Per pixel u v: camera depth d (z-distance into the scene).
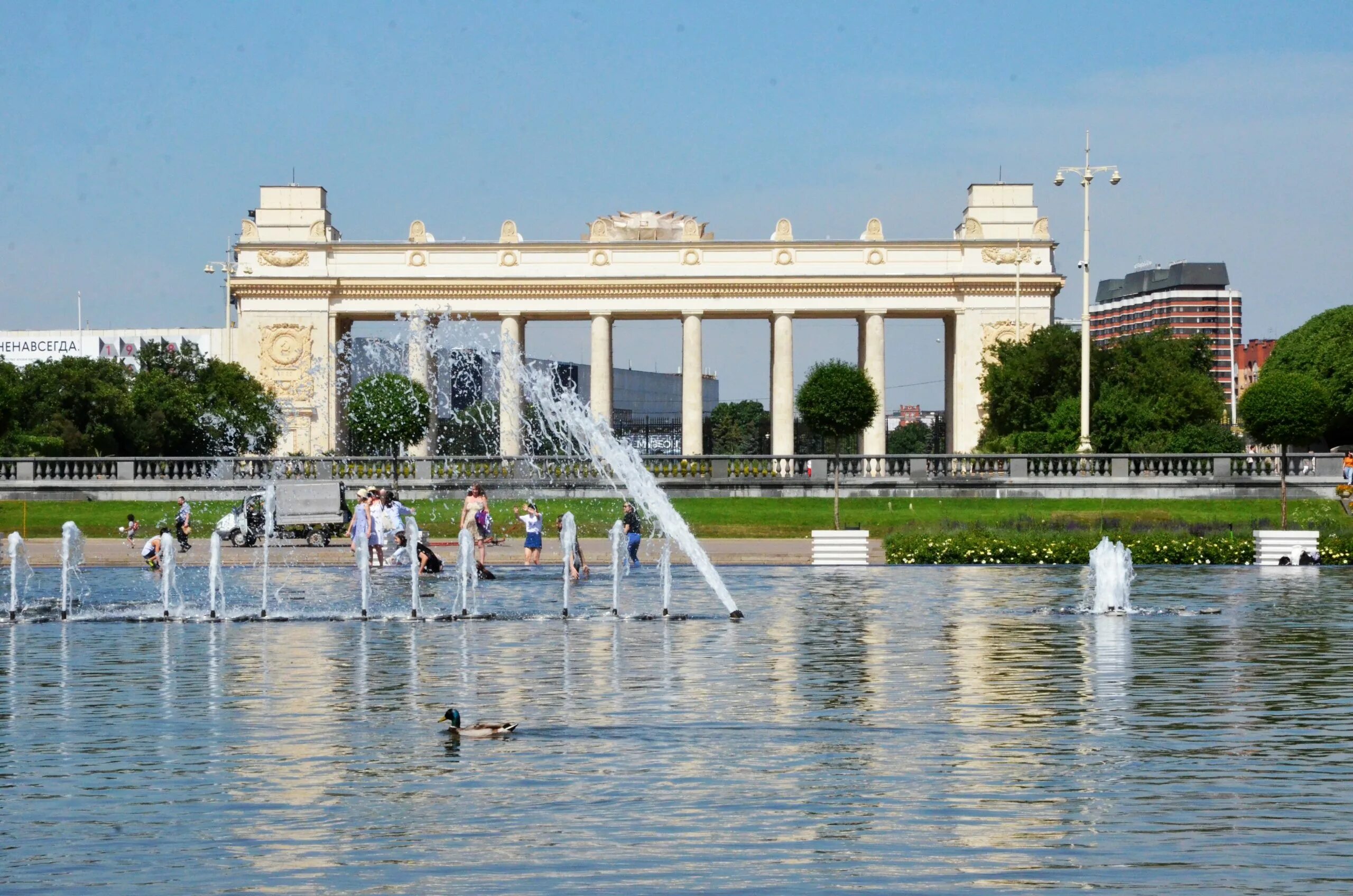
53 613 39.59
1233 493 85.19
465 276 152.00
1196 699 24.48
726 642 32.41
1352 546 56.56
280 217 153.62
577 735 21.53
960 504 83.69
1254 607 39.81
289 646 32.06
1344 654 30.05
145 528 77.00
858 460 92.44
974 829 16.38
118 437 118.38
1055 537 59.00
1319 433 85.25
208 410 125.56
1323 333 138.00
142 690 25.77
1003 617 37.66
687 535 45.47
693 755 20.17
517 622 37.00
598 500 87.88
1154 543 57.50
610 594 44.69
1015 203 153.62
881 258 152.75
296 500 70.25
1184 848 15.65
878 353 153.00
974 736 21.39
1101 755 20.08
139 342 173.12
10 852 15.77
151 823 16.83
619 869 15.02
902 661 29.11
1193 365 120.12
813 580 50.25
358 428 113.69
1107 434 98.06
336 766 19.59
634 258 152.50
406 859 15.38
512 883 14.59
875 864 15.16
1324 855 15.37
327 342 152.75
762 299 152.62
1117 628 34.84
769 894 14.24
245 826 16.67
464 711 23.53
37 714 23.41
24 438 103.38
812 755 20.09
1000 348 127.12
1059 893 14.23
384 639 33.34
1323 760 19.77
